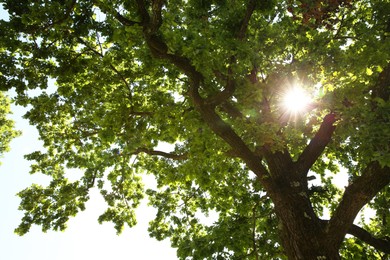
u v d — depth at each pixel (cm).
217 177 1054
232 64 732
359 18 980
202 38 711
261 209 1160
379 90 768
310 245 678
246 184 1250
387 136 589
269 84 787
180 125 989
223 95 783
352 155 1215
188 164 999
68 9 748
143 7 759
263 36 795
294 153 1059
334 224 692
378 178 679
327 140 857
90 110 1240
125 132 991
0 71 856
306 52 801
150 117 1061
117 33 799
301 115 841
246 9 871
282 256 1014
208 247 1025
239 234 1045
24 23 747
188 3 1004
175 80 1120
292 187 767
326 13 649
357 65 725
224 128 788
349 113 657
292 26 832
